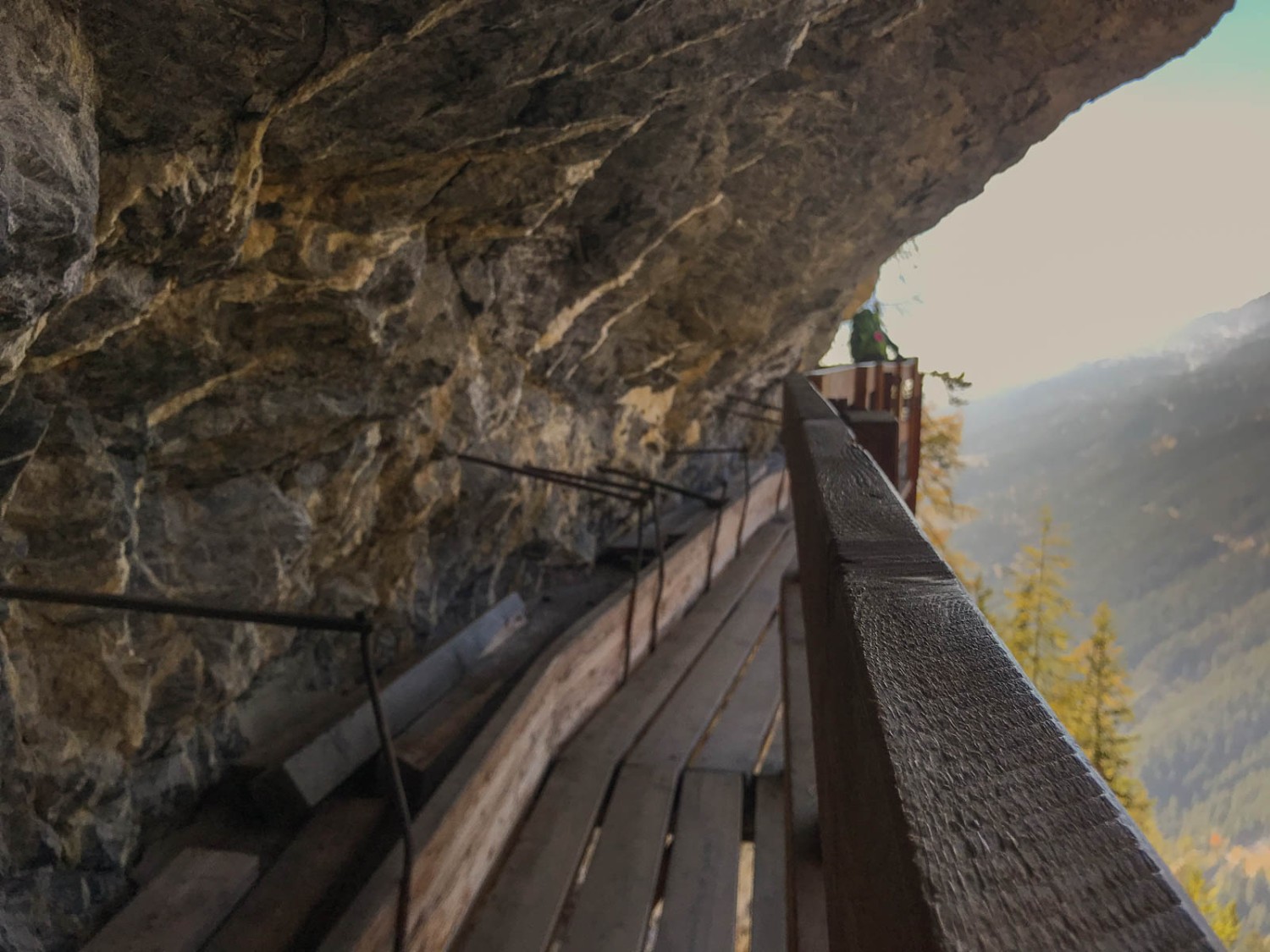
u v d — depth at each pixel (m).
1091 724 15.78
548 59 2.52
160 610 2.05
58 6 1.55
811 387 4.65
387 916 2.02
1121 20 4.89
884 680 0.78
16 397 2.06
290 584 3.31
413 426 3.75
